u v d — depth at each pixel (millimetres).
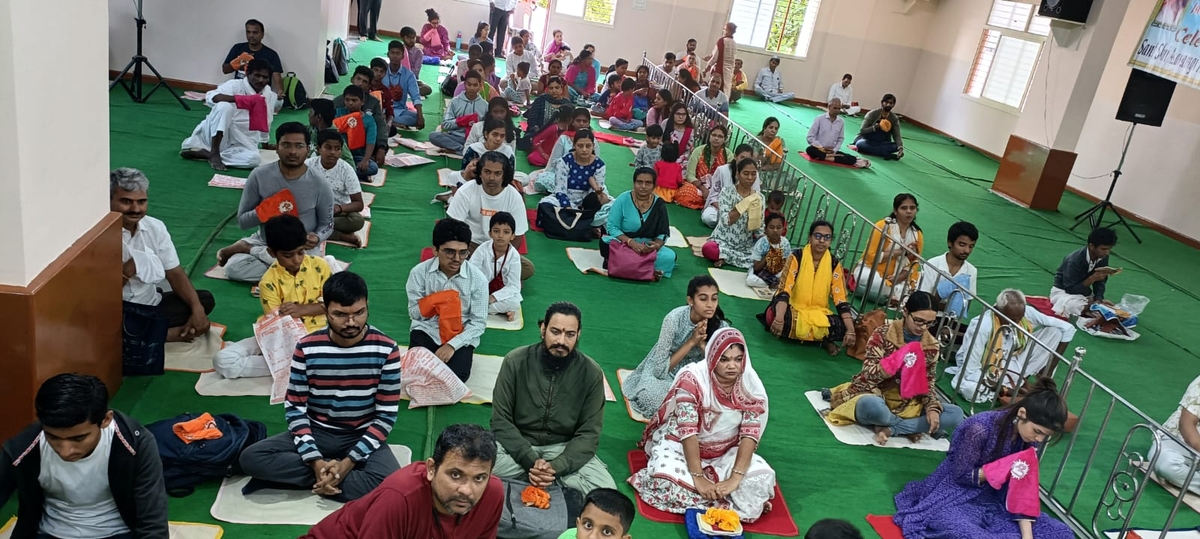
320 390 3316
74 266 3311
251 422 3537
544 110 9953
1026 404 3525
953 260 6090
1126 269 8977
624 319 5652
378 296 5348
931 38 17219
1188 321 7551
